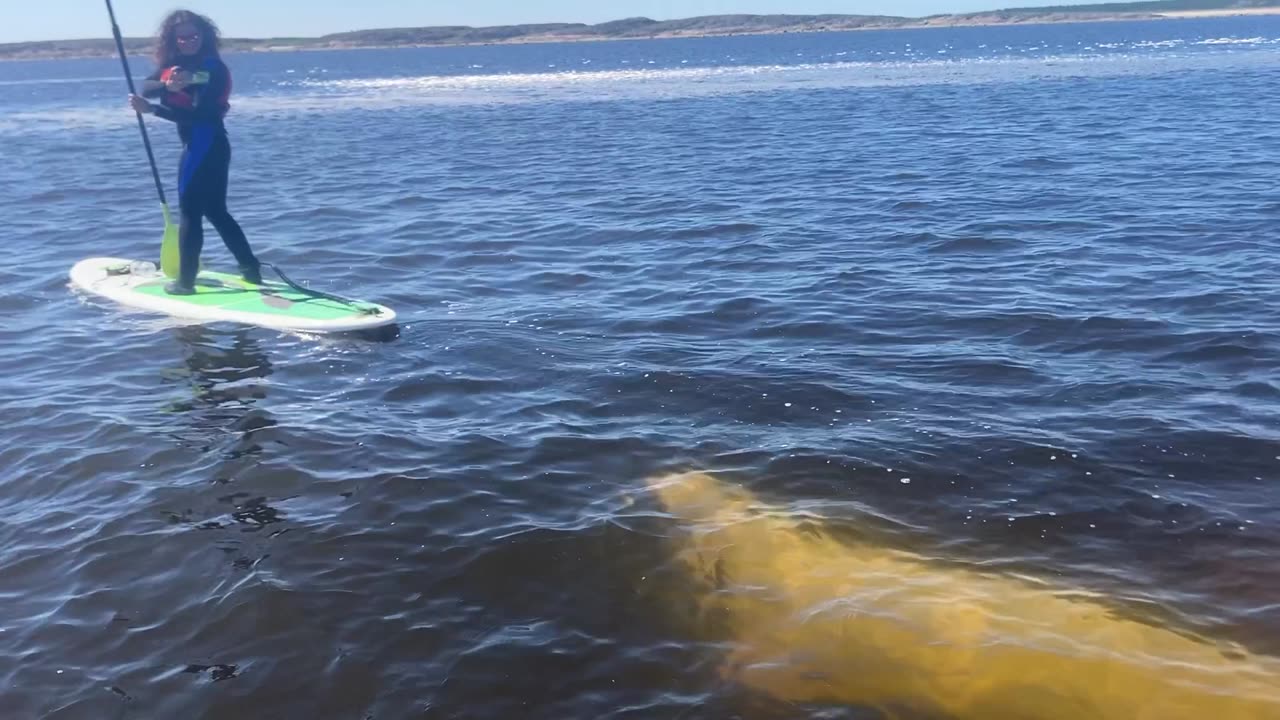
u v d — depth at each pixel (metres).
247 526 5.43
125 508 5.65
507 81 57.03
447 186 17.58
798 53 87.19
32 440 6.61
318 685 4.17
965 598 4.63
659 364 7.85
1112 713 3.86
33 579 4.96
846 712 3.96
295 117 35.09
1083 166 17.28
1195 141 19.97
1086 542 5.13
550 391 7.36
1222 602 4.57
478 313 9.51
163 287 10.03
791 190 16.11
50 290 10.44
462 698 4.08
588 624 4.55
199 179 9.41
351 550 5.16
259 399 7.32
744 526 5.32
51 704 4.08
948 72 50.56
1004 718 3.88
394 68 82.69
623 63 79.31
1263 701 3.87
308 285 10.73
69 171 20.42
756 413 6.84
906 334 8.44
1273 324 8.22
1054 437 6.30
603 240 12.71
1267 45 70.25
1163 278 9.82
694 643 4.39
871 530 5.27
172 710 4.04
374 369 7.95
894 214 13.70
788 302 9.49
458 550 5.14
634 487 5.81
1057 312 8.83
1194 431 6.30
